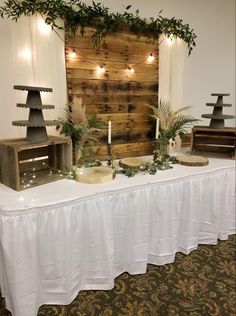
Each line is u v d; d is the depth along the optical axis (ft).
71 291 5.44
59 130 6.98
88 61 7.21
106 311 5.29
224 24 10.41
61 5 6.33
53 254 5.12
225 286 5.99
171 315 5.21
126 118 8.18
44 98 6.74
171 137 7.68
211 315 5.21
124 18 7.29
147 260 6.57
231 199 7.76
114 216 5.83
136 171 6.72
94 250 5.63
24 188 5.52
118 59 7.67
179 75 8.68
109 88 7.69
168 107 8.27
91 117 7.22
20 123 5.53
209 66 10.44
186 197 6.84
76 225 5.28
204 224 7.49
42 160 6.49
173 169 7.09
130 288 5.91
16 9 6.05
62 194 5.29
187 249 7.13
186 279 6.22
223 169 7.36
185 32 8.32
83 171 6.38
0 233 4.66
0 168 5.76
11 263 4.65
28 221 4.72
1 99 6.81
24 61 6.47
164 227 6.57
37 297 5.16
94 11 6.73
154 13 8.70
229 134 8.02
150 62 8.22
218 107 8.18
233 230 8.21
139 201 6.07
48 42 6.56
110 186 5.79
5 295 5.22
